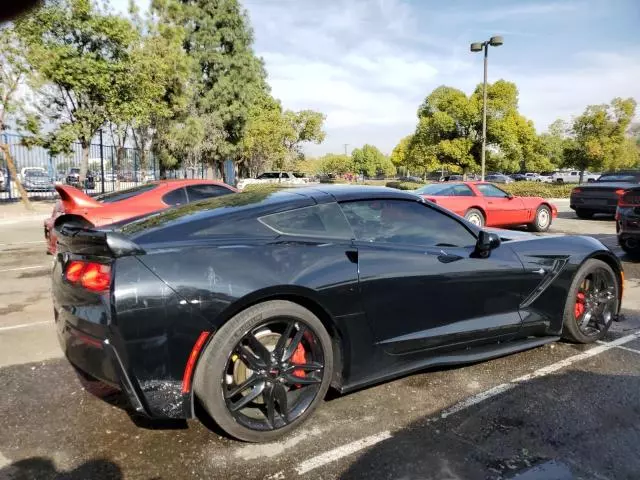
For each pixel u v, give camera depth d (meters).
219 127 29.58
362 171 84.69
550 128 44.50
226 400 2.54
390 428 2.79
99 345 2.40
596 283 4.14
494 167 30.05
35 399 3.14
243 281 2.54
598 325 4.18
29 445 2.61
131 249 2.41
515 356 3.88
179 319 2.41
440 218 3.55
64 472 2.38
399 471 2.38
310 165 51.56
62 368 3.66
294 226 2.93
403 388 3.30
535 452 2.54
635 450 2.55
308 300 2.78
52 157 18.67
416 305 3.17
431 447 2.59
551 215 12.72
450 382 3.39
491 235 3.47
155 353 2.38
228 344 2.50
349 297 2.88
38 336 4.41
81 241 2.53
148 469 2.40
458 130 30.06
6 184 19.50
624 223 7.88
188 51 29.09
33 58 14.84
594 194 14.66
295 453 2.54
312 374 2.82
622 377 3.46
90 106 17.62
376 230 3.22
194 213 2.99
